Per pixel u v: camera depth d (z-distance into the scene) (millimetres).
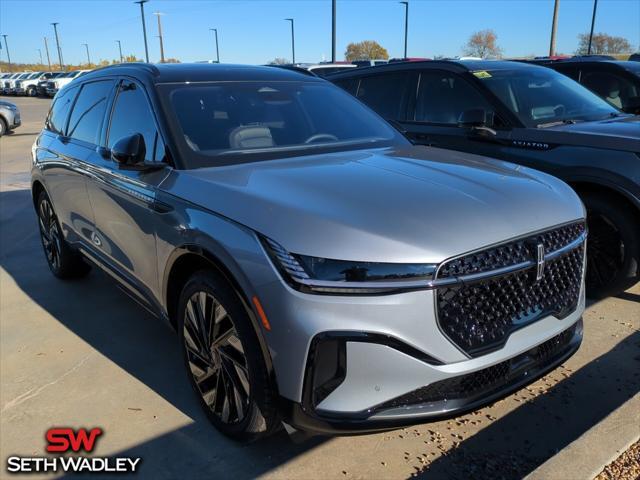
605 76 7402
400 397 2262
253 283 2342
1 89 52531
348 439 2867
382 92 5895
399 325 2191
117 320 4348
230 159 3115
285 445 2838
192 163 3037
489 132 4719
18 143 16703
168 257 2934
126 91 3768
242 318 2473
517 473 2605
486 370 2406
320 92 4051
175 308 3168
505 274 2357
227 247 2453
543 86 5223
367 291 2178
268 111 3611
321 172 2875
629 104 6598
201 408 3020
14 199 8789
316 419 2262
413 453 2762
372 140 3717
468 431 2922
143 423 3047
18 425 3061
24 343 3988
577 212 2773
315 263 2215
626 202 4051
